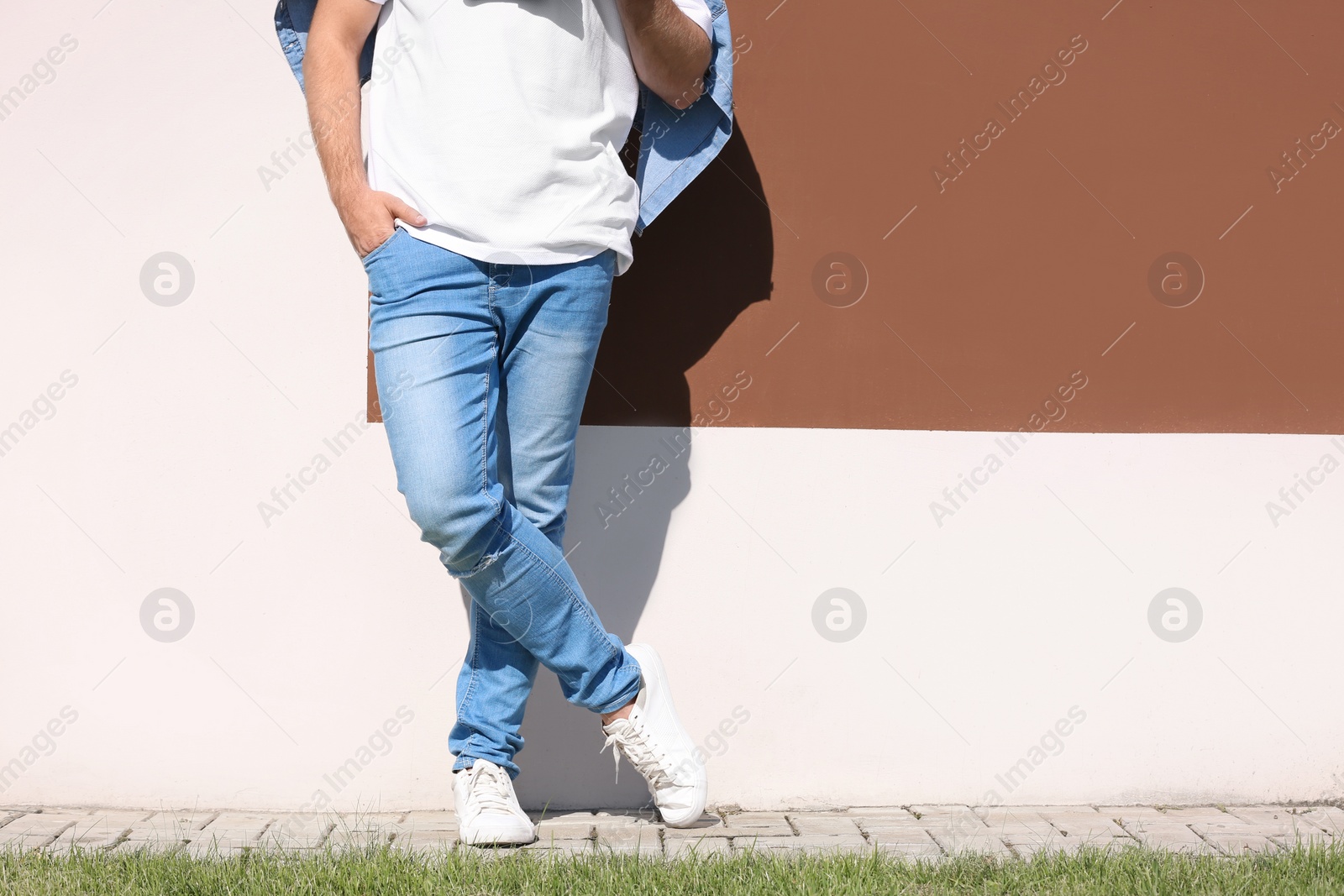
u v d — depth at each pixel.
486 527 2.27
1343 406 3.00
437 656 2.84
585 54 2.32
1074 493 2.95
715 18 2.70
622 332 2.93
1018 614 2.93
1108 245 3.00
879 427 2.94
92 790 2.79
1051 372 2.97
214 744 2.81
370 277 2.30
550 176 2.28
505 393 2.48
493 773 2.48
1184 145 3.02
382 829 2.58
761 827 2.61
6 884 1.93
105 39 2.88
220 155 2.88
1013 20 3.01
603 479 2.90
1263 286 3.01
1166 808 2.87
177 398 2.84
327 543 2.84
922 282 2.97
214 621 2.82
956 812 2.79
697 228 2.95
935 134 2.99
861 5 3.00
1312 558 2.97
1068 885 1.96
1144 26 3.02
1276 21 3.00
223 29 2.89
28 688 2.80
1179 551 2.96
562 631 2.41
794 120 2.98
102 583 2.81
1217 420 2.98
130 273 2.85
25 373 2.83
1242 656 2.94
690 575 2.89
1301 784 2.92
